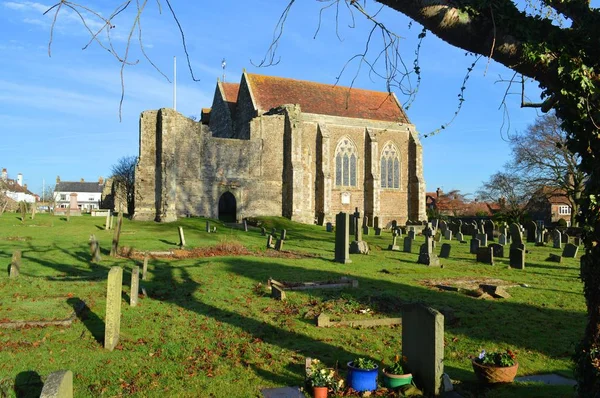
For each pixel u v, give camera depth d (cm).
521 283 1578
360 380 677
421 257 2038
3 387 641
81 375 723
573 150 562
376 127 5062
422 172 5209
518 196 4862
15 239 2461
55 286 1337
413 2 454
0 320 962
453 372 770
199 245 2438
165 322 1030
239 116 5116
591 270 553
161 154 3841
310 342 911
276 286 1326
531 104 574
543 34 491
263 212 4469
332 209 4828
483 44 484
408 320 733
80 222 3475
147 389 682
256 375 745
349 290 1371
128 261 1884
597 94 496
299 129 4528
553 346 910
